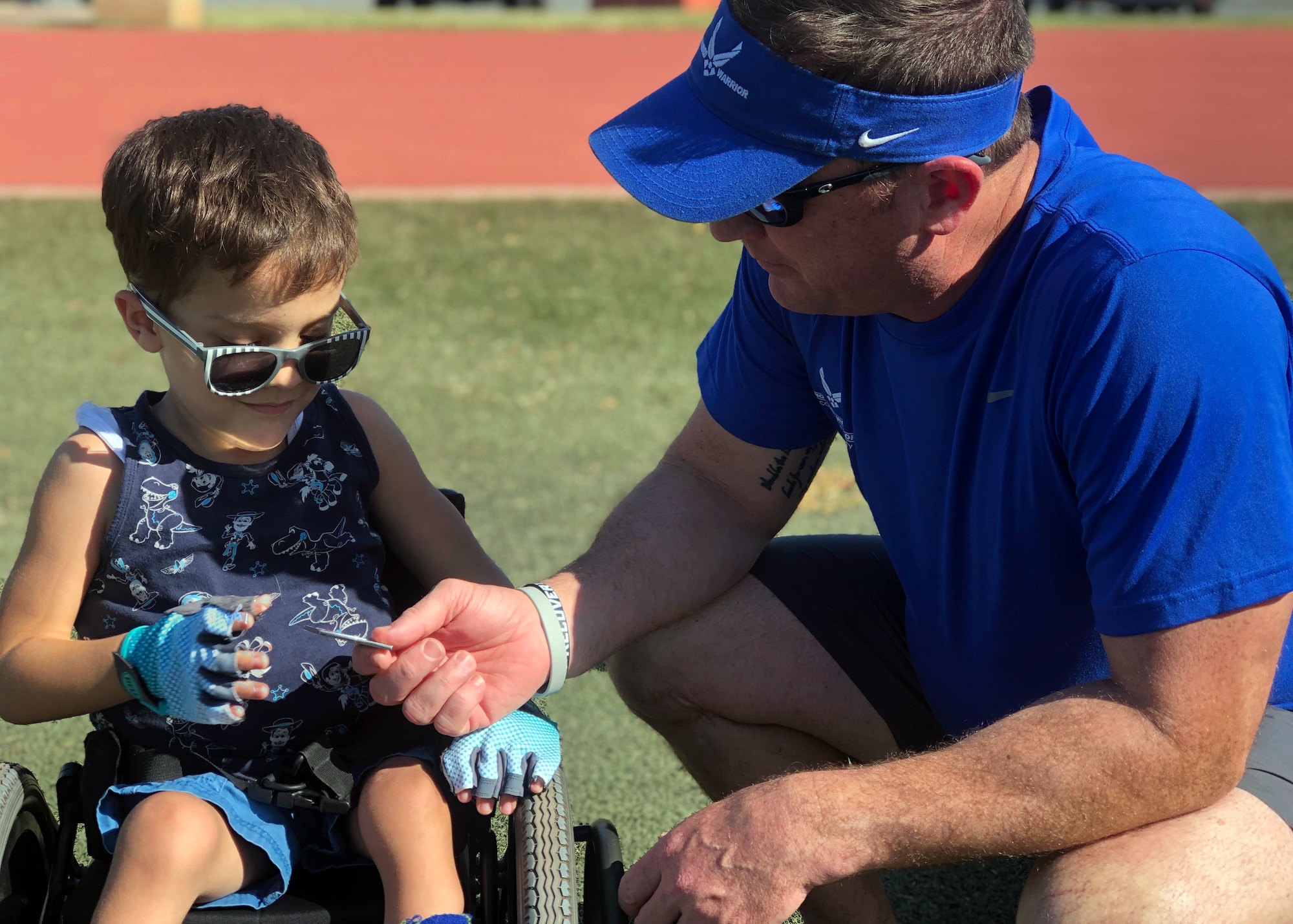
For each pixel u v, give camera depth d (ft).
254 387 6.46
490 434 19.61
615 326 24.85
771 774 8.34
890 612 8.55
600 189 33.76
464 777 6.56
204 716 5.84
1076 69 60.08
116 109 46.26
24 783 6.49
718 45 6.93
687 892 6.48
